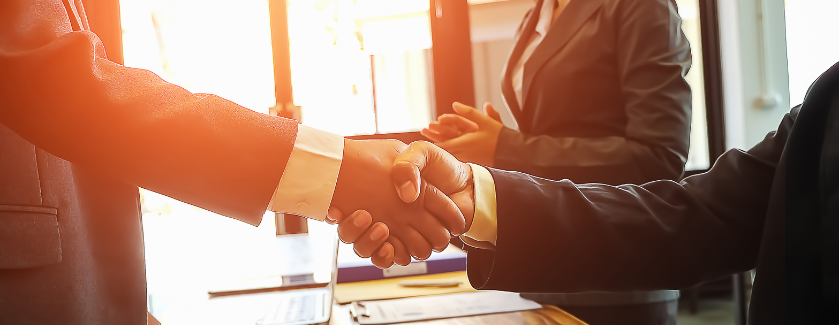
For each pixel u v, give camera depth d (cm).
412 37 308
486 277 66
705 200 68
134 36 299
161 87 48
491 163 108
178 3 300
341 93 305
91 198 50
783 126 68
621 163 98
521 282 62
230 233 223
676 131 98
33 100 42
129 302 52
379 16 304
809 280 50
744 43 245
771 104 245
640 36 101
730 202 68
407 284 106
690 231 65
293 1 296
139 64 301
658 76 99
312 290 94
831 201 48
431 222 59
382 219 59
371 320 79
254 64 304
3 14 41
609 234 63
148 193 284
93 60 44
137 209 54
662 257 64
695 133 272
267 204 49
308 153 52
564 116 111
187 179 46
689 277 65
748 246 67
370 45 307
